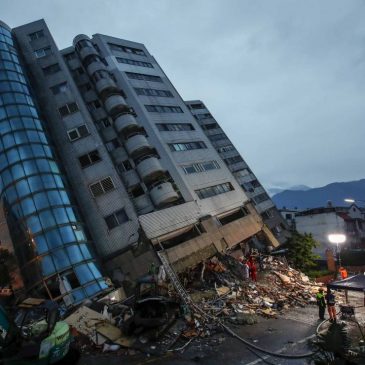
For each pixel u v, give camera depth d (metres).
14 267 26.52
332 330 9.15
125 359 13.52
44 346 9.55
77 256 25.19
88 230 28.94
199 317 17.80
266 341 14.81
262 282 26.53
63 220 26.38
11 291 25.77
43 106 35.16
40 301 19.64
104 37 45.25
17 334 9.80
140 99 40.03
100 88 37.56
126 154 35.25
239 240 33.50
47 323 9.88
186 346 14.55
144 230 27.72
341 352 8.91
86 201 30.78
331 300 17.64
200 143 41.03
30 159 28.16
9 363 9.34
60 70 36.97
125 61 44.25
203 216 32.56
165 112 41.19
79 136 33.50
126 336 15.59
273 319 18.45
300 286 26.70
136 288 18.48
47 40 38.88
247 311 19.52
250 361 12.59
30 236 25.06
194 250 28.70
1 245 27.61
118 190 30.72
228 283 25.03
